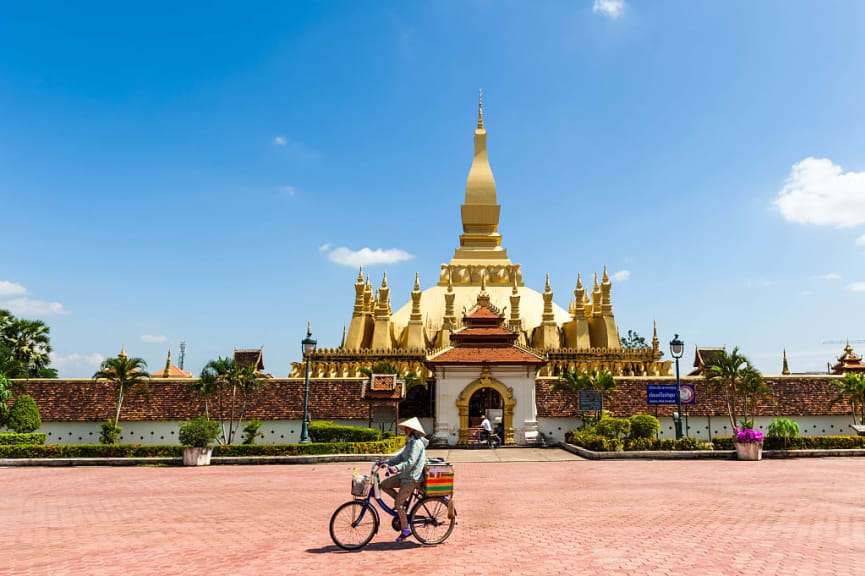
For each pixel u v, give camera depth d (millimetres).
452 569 9727
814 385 41969
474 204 68125
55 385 40688
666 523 13633
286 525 14039
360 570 9742
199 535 12914
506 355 40969
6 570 10000
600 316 57031
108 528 13875
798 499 17234
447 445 39312
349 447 31156
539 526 13445
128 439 39281
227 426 40031
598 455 30703
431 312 60719
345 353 51000
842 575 9164
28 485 22562
